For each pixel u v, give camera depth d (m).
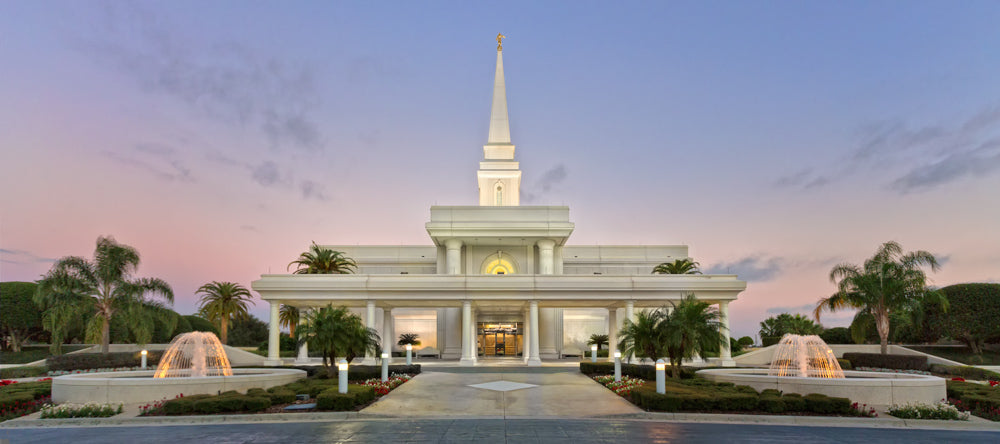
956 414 20.89
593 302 46.28
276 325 44.31
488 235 55.91
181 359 35.84
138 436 17.00
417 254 67.56
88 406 21.06
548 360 52.12
